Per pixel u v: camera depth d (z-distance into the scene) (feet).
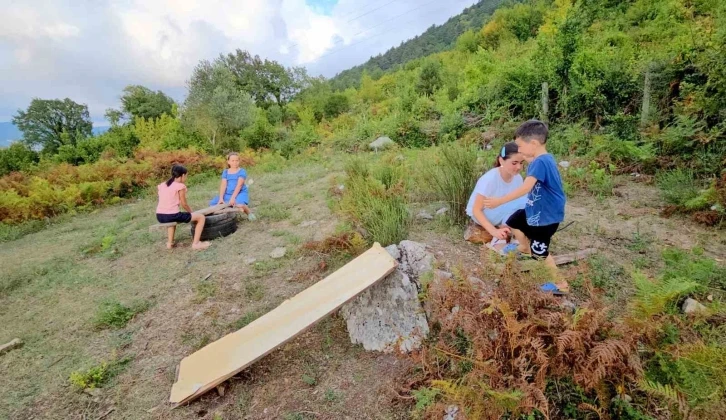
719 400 5.04
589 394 6.02
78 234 22.41
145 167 36.55
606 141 19.10
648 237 11.34
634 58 24.67
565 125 24.81
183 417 7.49
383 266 8.87
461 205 12.60
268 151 56.24
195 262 14.60
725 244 10.52
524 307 6.49
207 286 12.44
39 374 9.39
